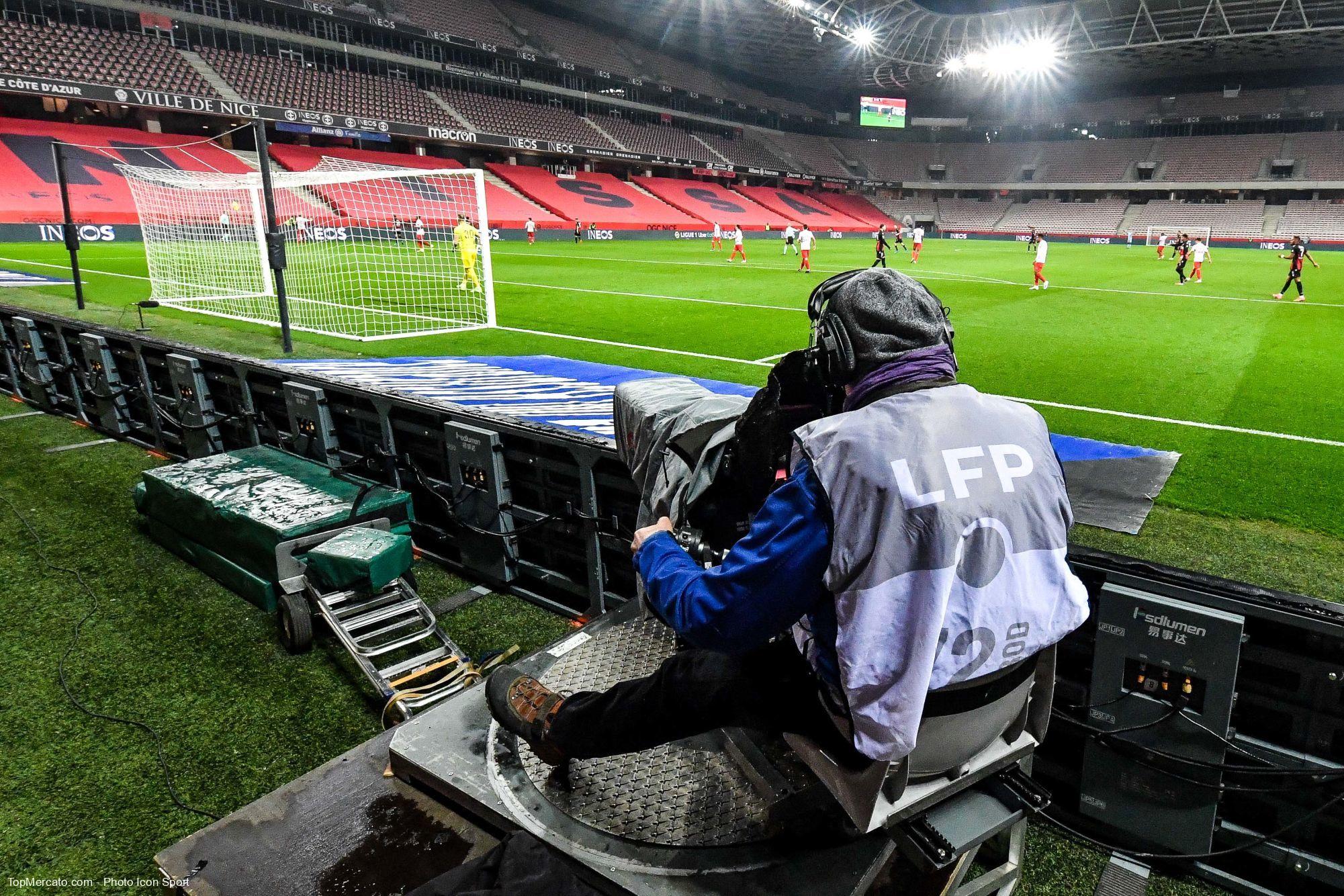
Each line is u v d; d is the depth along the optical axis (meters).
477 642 3.55
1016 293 17.70
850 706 1.35
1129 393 7.66
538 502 3.71
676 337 10.78
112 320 10.41
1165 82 59.06
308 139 38.69
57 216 25.20
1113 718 2.22
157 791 2.62
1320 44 47.69
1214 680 2.03
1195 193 57.06
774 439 1.76
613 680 2.46
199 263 18.28
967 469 1.33
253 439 5.26
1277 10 44.34
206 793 2.61
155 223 19.20
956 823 1.71
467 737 2.33
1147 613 2.09
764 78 64.75
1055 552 1.44
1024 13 51.91
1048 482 1.43
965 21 54.75
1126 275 23.94
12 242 24.28
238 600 3.88
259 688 3.21
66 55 30.28
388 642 3.54
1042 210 61.84
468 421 3.78
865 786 1.47
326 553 3.36
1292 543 3.73
